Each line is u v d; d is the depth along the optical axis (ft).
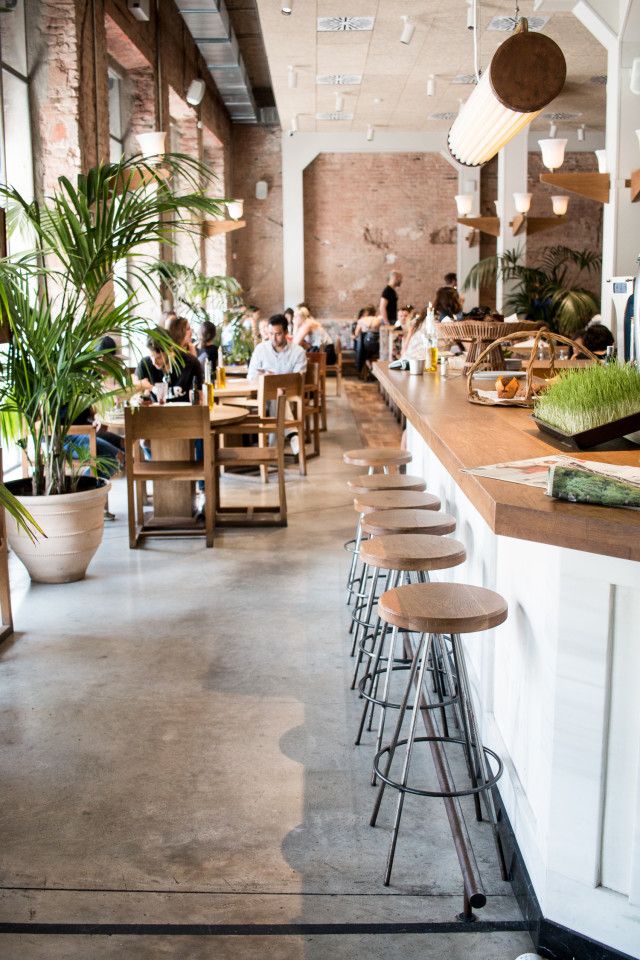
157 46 31.76
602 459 7.63
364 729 10.32
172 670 12.01
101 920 7.05
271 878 7.58
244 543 18.58
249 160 54.24
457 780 9.17
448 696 10.97
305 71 37.91
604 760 6.28
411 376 17.34
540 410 9.39
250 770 9.39
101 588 15.64
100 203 15.31
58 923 7.00
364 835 8.23
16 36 22.34
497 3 28.68
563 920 6.59
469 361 16.76
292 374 24.63
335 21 30.83
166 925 6.97
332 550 17.95
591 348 22.79
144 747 9.89
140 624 13.79
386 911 7.16
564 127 50.37
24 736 10.16
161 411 17.80
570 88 40.47
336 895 7.36
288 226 54.08
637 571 5.91
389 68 37.27
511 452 8.12
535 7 24.50
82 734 10.19
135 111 31.55
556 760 6.48
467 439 8.92
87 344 15.35
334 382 54.13
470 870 7.36
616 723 6.21
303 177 55.01
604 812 6.34
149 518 20.71
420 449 17.46
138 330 15.57
